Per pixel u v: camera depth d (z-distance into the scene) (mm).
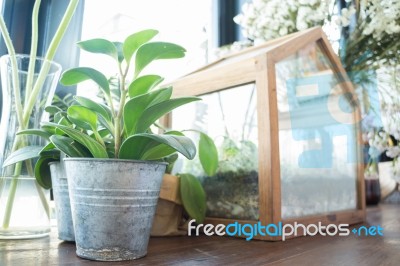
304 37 940
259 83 828
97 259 562
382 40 1149
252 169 843
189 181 874
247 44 1400
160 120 1063
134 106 565
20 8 1093
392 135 1182
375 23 1099
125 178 562
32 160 791
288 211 847
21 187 768
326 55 1044
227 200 887
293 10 1199
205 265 546
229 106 926
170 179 846
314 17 1152
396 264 561
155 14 1466
